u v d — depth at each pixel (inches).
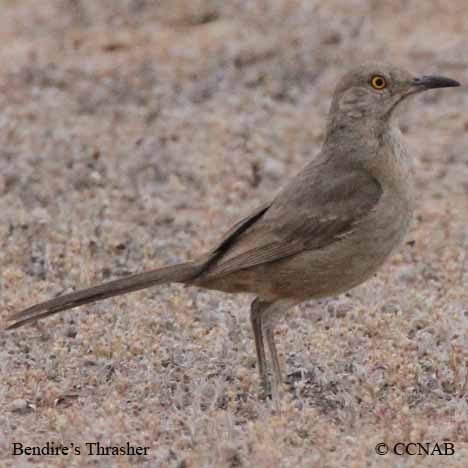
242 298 528.7
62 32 894.4
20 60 837.8
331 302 522.6
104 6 919.7
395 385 442.3
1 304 514.3
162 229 612.4
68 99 780.6
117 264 570.3
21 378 454.3
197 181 662.5
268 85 799.7
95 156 688.4
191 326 495.8
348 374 451.5
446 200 645.9
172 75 810.8
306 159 697.0
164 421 420.5
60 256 572.1
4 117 735.7
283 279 445.7
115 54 853.8
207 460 385.1
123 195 647.1
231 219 619.2
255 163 680.4
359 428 407.8
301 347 480.4
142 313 502.9
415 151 708.7
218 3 909.2
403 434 399.9
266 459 379.2
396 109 453.4
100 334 487.5
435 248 582.6
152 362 461.1
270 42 845.2
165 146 703.1
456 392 440.1
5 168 665.6
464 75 793.6
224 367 464.4
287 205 445.4
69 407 435.2
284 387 436.8
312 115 757.9
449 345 467.2
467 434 405.7
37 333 496.4
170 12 906.7
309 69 814.5
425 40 847.1
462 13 892.0
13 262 563.8
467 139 723.4
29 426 419.8
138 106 775.7
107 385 447.8
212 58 829.8
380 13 896.9
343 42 842.8
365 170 448.1
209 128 728.3
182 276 441.7
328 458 385.7
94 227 598.5
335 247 441.7
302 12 887.1
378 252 446.3
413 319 495.8
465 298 518.3
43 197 637.9
